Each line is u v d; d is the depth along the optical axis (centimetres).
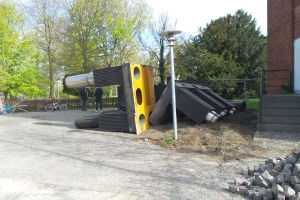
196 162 564
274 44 1277
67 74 2802
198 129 802
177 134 779
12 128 1189
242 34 2850
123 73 888
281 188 359
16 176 520
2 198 423
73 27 2311
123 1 2541
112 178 487
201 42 2944
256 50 2812
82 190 437
